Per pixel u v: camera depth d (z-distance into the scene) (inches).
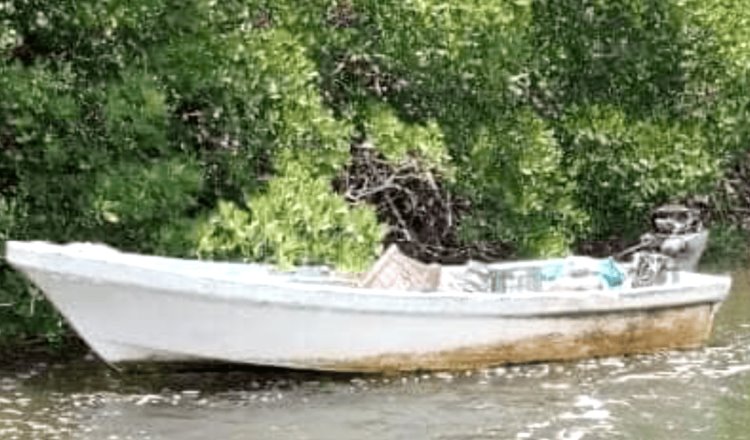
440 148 1818.4
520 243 1966.0
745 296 2102.6
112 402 1438.2
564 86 2137.1
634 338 1665.8
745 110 2223.2
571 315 1610.5
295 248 1561.3
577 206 2105.1
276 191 1605.6
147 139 1631.4
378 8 1875.0
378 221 1930.4
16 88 1544.0
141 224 1625.2
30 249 1379.2
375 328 1501.0
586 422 1384.1
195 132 1752.0
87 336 1438.2
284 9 1807.3
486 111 1962.4
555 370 1590.8
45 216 1619.1
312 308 1454.2
